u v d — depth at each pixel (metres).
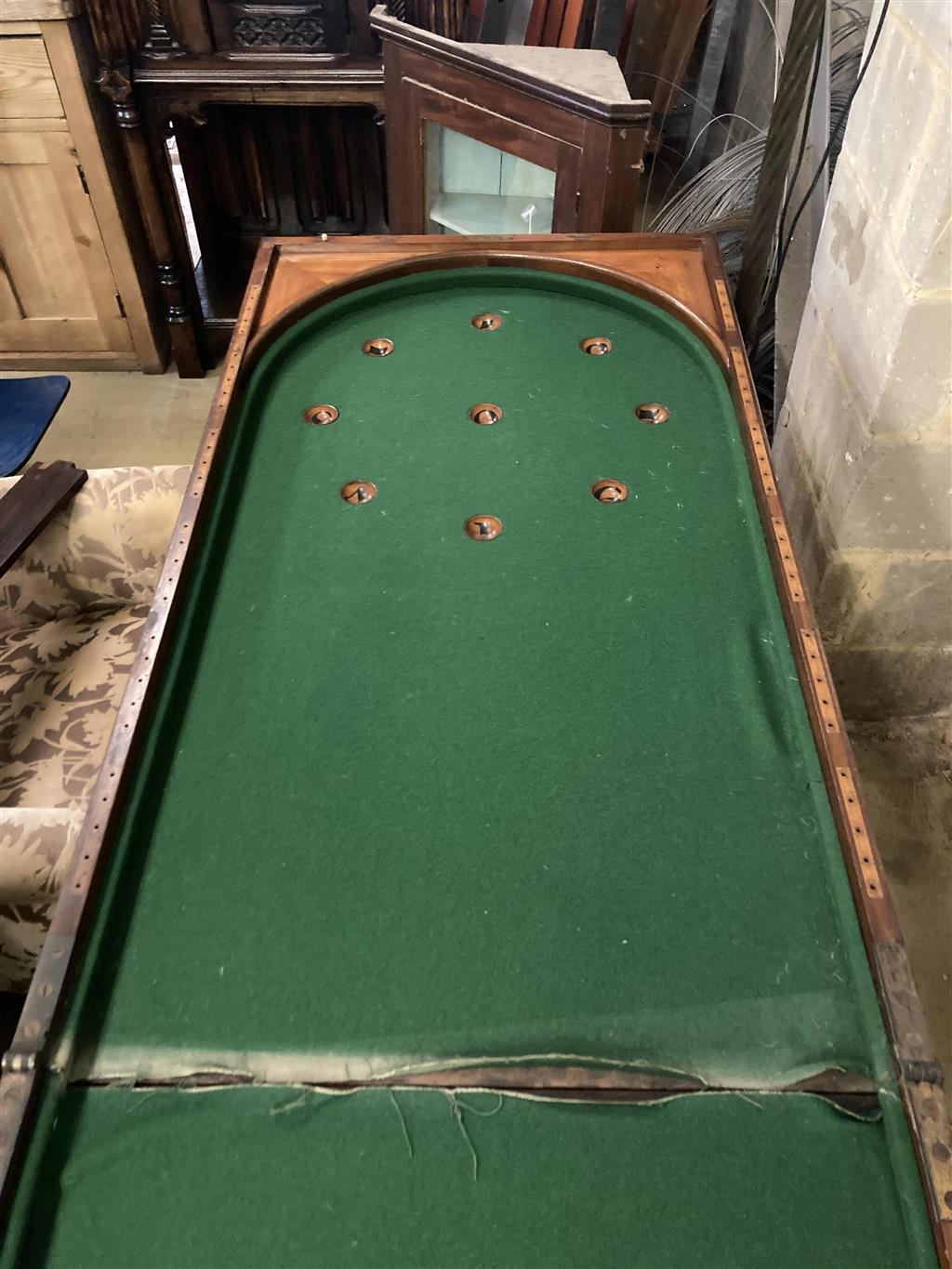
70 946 0.91
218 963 0.93
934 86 1.34
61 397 2.33
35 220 2.82
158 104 2.63
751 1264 0.77
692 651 1.21
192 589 1.27
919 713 2.05
